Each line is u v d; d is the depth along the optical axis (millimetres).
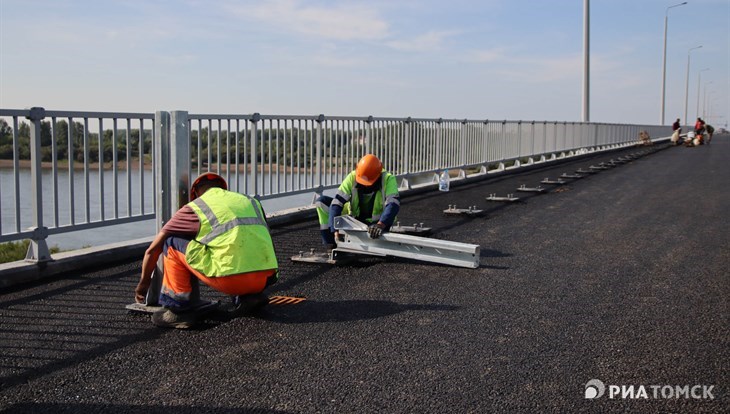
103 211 7184
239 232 4988
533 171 20891
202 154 8695
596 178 18156
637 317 5270
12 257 7734
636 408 3648
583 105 31000
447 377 4051
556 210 11508
